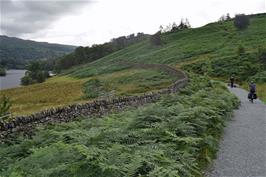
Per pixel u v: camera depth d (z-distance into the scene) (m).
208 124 12.49
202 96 19.58
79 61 182.00
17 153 8.89
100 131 8.02
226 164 9.60
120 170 5.91
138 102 20.66
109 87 51.72
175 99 16.31
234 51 75.88
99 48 191.00
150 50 124.81
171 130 9.23
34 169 5.96
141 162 6.61
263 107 24.14
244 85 46.44
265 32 104.12
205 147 10.24
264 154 10.87
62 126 11.92
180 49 102.44
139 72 65.75
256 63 58.38
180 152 8.07
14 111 30.14
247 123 16.92
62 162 6.31
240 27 119.00
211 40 108.50
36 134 11.09
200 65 66.00
